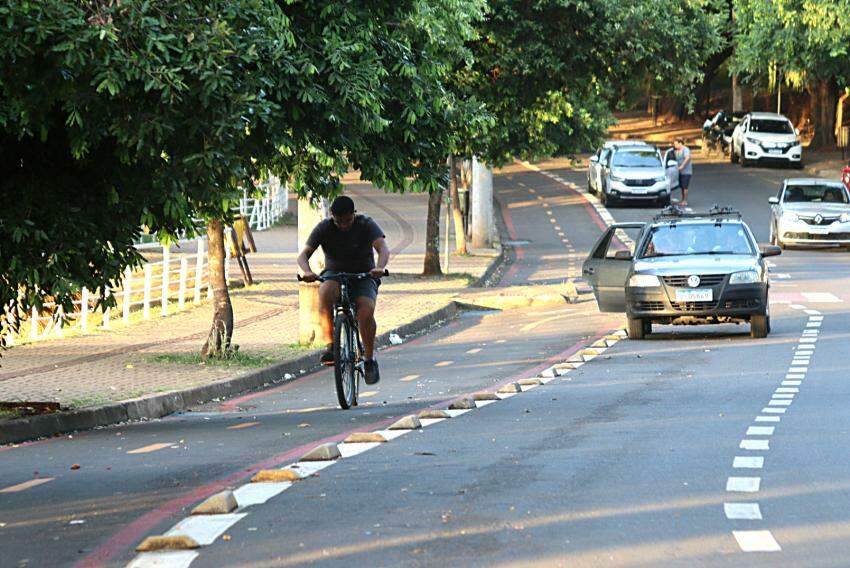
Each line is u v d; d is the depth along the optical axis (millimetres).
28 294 29828
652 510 18766
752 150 148875
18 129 26141
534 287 72000
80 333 53281
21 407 32000
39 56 25266
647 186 120938
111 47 25109
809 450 23906
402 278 78438
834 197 90625
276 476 21516
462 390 36844
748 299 47094
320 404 35000
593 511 18719
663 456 23406
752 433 26047
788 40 119062
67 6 24859
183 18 26266
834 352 42188
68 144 28719
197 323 56938
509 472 21922
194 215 32188
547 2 65812
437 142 34250
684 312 47312
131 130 26156
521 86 69062
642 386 35219
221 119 26797
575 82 68688
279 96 28750
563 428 27297
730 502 19312
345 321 32125
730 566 15672
